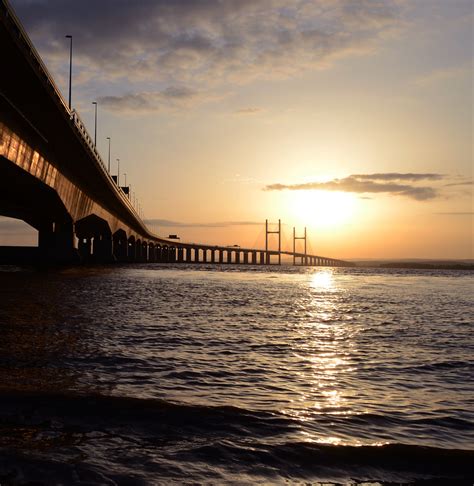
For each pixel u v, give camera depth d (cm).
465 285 8150
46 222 8850
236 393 1075
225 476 619
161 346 1673
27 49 3631
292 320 2722
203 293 4731
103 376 1177
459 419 911
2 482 577
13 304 3053
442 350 1772
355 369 1404
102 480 592
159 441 730
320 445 730
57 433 742
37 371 1197
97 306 3089
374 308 3631
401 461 682
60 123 5069
